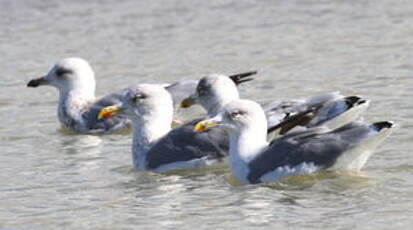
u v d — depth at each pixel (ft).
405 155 55.42
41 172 56.59
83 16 103.19
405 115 63.21
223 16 101.14
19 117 70.95
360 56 81.97
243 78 72.64
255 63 82.28
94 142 64.08
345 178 51.93
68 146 63.00
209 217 47.21
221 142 56.49
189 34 94.63
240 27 96.17
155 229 45.96
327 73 77.25
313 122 55.26
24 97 76.48
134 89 58.18
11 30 98.89
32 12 105.19
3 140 64.64
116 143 63.62
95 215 48.39
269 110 57.16
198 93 63.57
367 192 49.65
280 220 46.24
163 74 80.53
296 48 86.63
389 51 83.05
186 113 68.13
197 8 105.29
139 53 88.38
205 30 95.76
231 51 86.99
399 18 95.66
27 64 86.17
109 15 103.40
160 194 51.55
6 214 49.06
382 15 97.60
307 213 47.06
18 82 80.64
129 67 83.56
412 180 51.31
